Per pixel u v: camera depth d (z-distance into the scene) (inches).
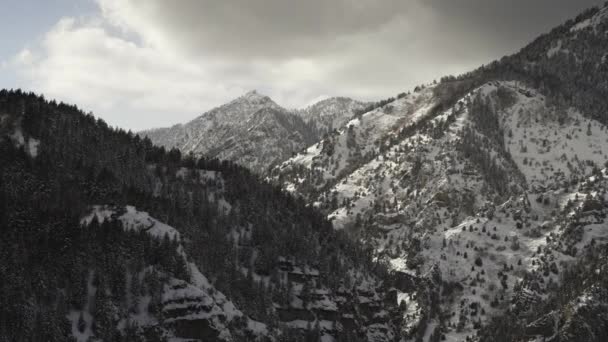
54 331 6471.5
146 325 7170.3
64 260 7313.0
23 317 6427.2
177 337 7268.7
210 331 7411.4
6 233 7386.8
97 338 6786.4
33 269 7052.2
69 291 7071.9
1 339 6235.2
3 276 6702.8
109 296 7180.1
